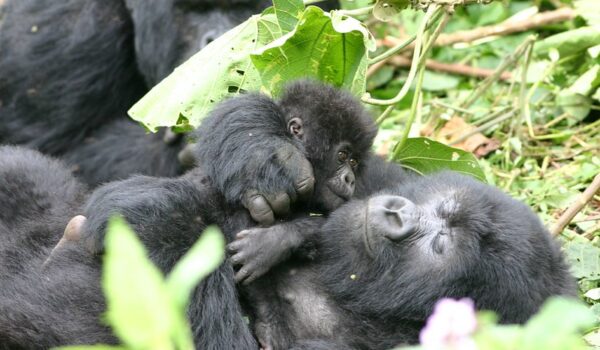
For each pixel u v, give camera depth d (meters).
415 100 10.34
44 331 7.93
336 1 13.03
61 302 8.07
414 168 10.52
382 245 7.88
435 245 7.76
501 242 7.68
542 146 13.00
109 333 7.84
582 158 12.30
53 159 11.55
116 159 13.98
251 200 8.12
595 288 9.91
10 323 8.00
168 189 8.31
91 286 8.09
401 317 7.95
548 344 3.97
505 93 14.46
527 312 7.61
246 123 8.32
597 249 10.21
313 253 8.34
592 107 13.24
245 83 9.72
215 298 7.92
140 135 14.14
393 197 8.06
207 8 12.52
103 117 14.52
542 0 16.27
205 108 9.66
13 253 9.10
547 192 11.69
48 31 14.38
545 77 13.88
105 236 7.96
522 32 15.52
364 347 8.09
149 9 13.14
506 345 4.06
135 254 3.87
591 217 10.89
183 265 3.97
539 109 13.67
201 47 12.17
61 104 14.26
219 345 7.86
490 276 7.61
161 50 12.98
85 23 14.32
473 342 4.03
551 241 8.14
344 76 9.70
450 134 13.41
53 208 9.82
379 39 15.85
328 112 8.59
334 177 8.57
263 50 9.20
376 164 9.20
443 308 4.04
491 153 13.12
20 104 14.30
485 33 15.39
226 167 8.23
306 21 9.27
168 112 9.68
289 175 8.14
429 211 7.92
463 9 16.39
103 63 14.33
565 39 13.59
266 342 8.23
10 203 9.80
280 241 8.10
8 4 14.81
